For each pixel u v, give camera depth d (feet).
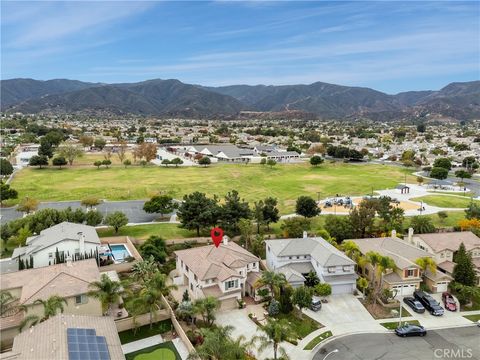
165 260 229.86
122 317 166.09
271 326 138.00
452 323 171.22
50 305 139.13
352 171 578.66
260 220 280.31
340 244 251.80
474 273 199.82
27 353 108.99
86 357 107.34
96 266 185.68
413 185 479.00
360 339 157.99
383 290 190.19
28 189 414.21
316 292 192.54
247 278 196.85
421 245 237.04
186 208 275.59
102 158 651.66
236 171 554.46
